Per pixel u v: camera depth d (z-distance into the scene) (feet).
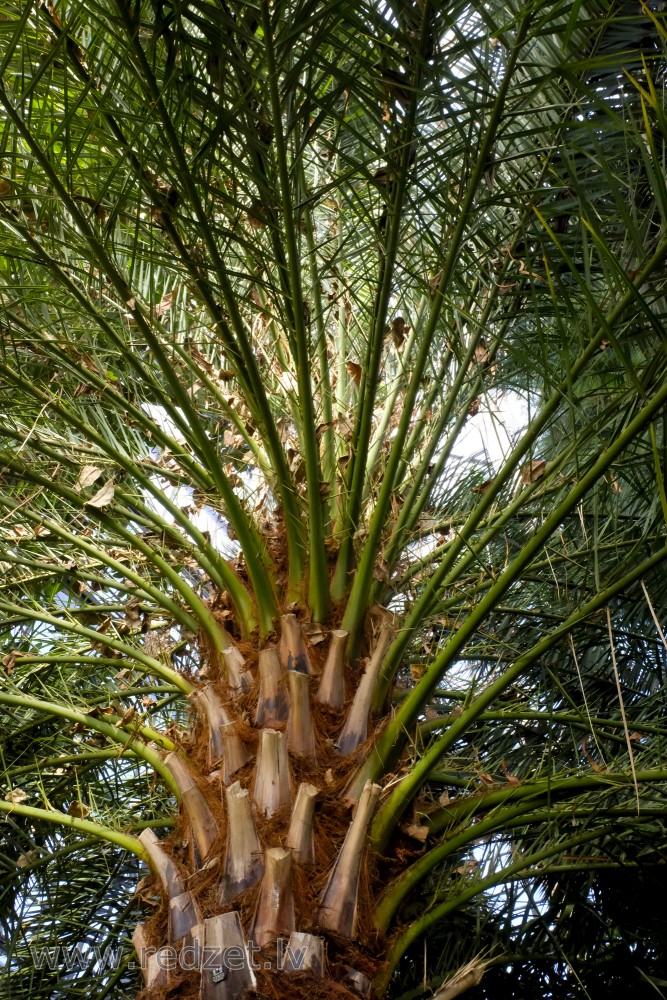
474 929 10.36
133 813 11.80
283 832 7.43
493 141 7.26
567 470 10.82
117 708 9.80
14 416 10.92
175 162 7.41
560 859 9.71
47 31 7.95
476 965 8.04
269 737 7.77
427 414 10.64
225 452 11.84
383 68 7.06
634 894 10.46
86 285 10.34
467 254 9.62
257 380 8.23
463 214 7.59
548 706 11.94
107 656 10.55
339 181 7.51
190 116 7.65
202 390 12.23
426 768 7.73
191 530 9.49
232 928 6.67
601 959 10.24
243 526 8.89
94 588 12.30
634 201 8.69
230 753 8.06
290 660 8.58
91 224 9.15
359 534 9.82
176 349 10.38
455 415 10.89
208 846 7.67
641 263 6.66
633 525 10.98
